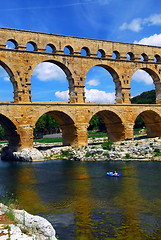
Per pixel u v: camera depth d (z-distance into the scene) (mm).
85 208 24016
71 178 37594
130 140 66500
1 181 36719
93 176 38500
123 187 31500
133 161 50719
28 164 51156
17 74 55656
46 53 58688
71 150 60906
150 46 73750
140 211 23000
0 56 53875
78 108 61438
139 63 71312
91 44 64875
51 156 59500
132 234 18625
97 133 135000
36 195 28891
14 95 56906
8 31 55031
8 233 13273
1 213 16484
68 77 63094
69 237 18250
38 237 14039
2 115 53719
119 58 68812
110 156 54125
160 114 73062
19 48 56062
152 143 56219
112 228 19609
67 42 61875
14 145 59031
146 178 36062
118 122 68125
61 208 24172
